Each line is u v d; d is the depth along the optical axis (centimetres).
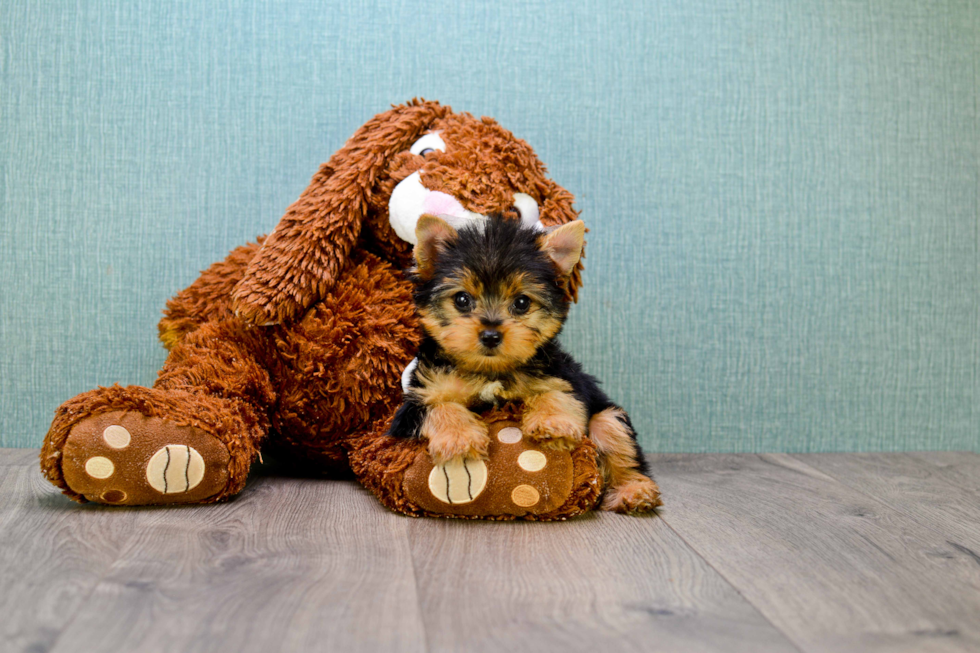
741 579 128
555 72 247
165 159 238
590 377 188
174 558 130
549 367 170
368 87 242
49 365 237
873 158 257
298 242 186
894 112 258
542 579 126
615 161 249
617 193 249
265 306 184
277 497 178
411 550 140
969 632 108
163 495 162
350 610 109
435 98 244
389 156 195
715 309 253
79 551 133
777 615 113
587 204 248
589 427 173
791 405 256
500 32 246
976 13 259
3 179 234
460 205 181
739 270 253
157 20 237
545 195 197
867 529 161
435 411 161
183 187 239
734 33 252
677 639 103
